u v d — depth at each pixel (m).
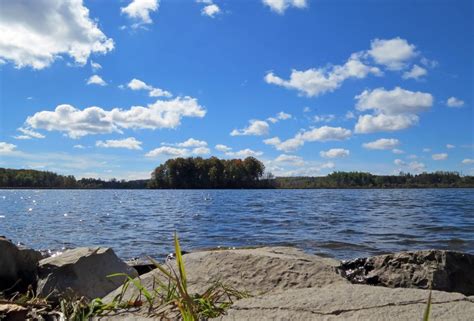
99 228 18.89
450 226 18.12
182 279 2.48
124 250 12.58
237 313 2.62
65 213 29.42
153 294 3.08
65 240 14.92
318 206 35.34
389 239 14.22
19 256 5.40
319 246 12.80
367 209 30.72
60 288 4.90
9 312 2.93
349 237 14.78
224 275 3.52
